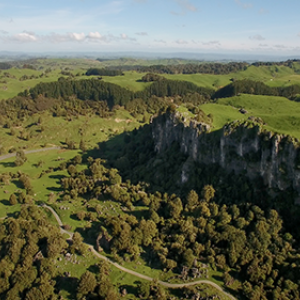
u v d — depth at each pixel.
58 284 111.94
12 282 113.31
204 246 116.56
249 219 118.88
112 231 126.94
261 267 104.75
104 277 109.12
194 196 135.75
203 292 100.81
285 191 120.06
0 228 132.88
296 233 113.25
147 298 101.00
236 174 137.12
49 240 123.88
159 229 131.50
